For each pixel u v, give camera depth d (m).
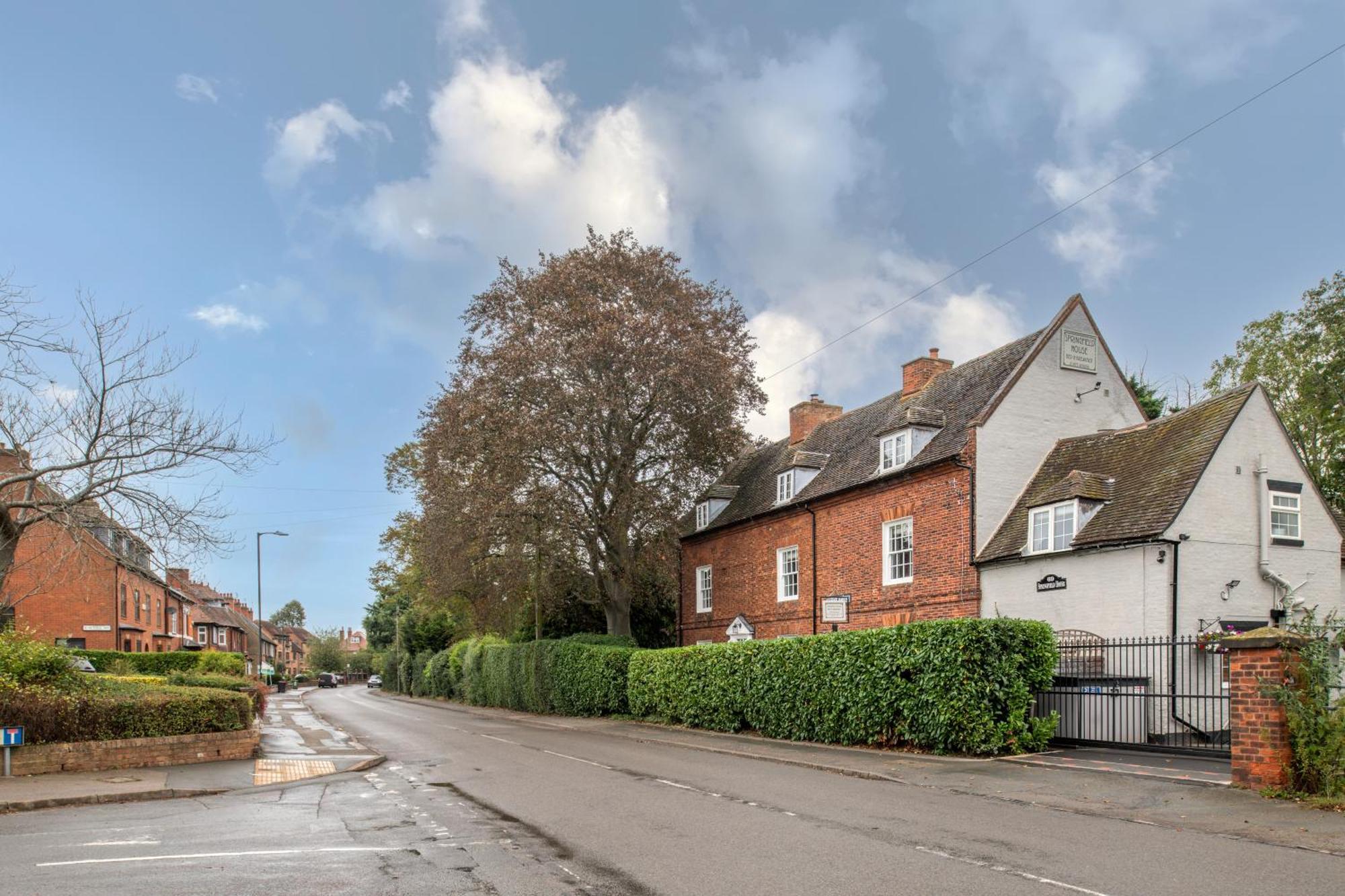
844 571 26.91
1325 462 32.34
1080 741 16.25
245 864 8.32
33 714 15.60
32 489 20.61
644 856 8.59
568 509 30.36
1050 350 23.92
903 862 8.12
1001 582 21.42
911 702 16.61
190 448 19.67
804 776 14.53
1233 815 9.89
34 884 7.54
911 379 29.02
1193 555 18.42
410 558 50.59
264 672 77.00
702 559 35.75
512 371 29.30
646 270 31.50
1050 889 7.14
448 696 55.41
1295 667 11.01
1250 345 33.78
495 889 7.39
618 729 25.64
